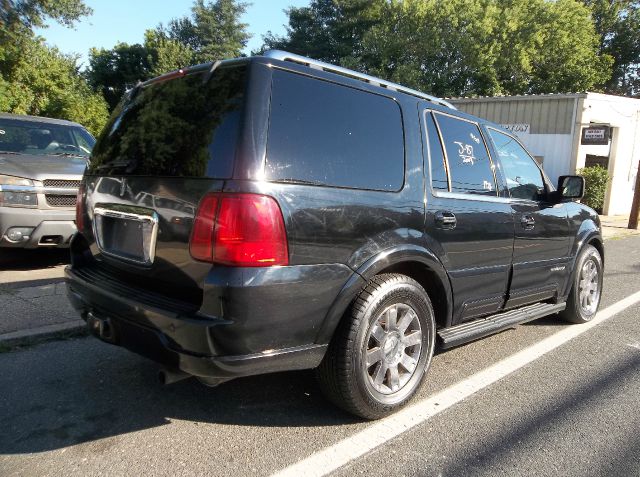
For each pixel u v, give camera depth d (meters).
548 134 16.66
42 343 4.23
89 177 3.51
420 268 3.44
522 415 3.37
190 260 2.61
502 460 2.84
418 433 3.10
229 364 2.52
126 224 3.07
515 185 4.40
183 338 2.54
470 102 18.56
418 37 34.28
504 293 4.16
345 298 2.88
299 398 3.50
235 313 2.48
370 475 2.68
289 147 2.72
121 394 3.46
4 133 7.04
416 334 3.37
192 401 3.41
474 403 3.53
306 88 2.88
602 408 3.50
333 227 2.81
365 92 3.22
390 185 3.19
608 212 18.28
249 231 2.50
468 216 3.68
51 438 2.92
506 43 32.66
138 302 2.75
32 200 5.98
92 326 3.11
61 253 7.45
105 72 49.66
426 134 3.56
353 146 3.03
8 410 3.20
